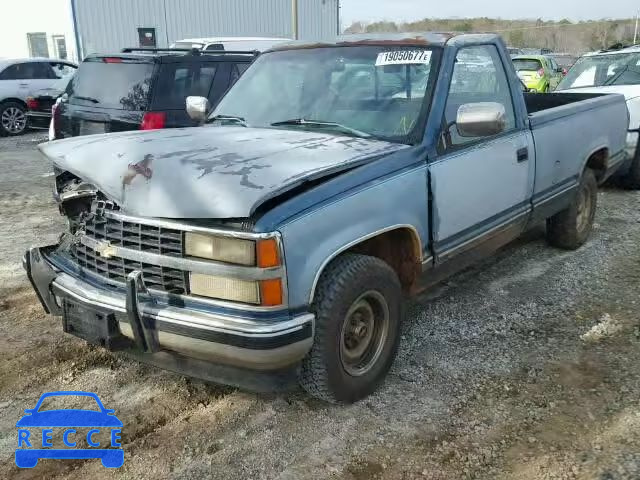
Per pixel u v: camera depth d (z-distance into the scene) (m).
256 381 2.87
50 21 21.50
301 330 2.73
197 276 2.75
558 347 3.90
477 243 3.98
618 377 3.52
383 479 2.73
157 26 22.06
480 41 4.11
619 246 5.86
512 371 3.62
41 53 22.44
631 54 9.05
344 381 3.13
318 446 2.97
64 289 3.10
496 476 2.74
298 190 2.84
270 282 2.64
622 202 7.55
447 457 2.87
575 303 4.57
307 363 2.99
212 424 3.15
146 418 3.20
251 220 2.65
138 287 2.81
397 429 3.09
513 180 4.23
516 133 4.29
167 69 6.90
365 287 3.10
